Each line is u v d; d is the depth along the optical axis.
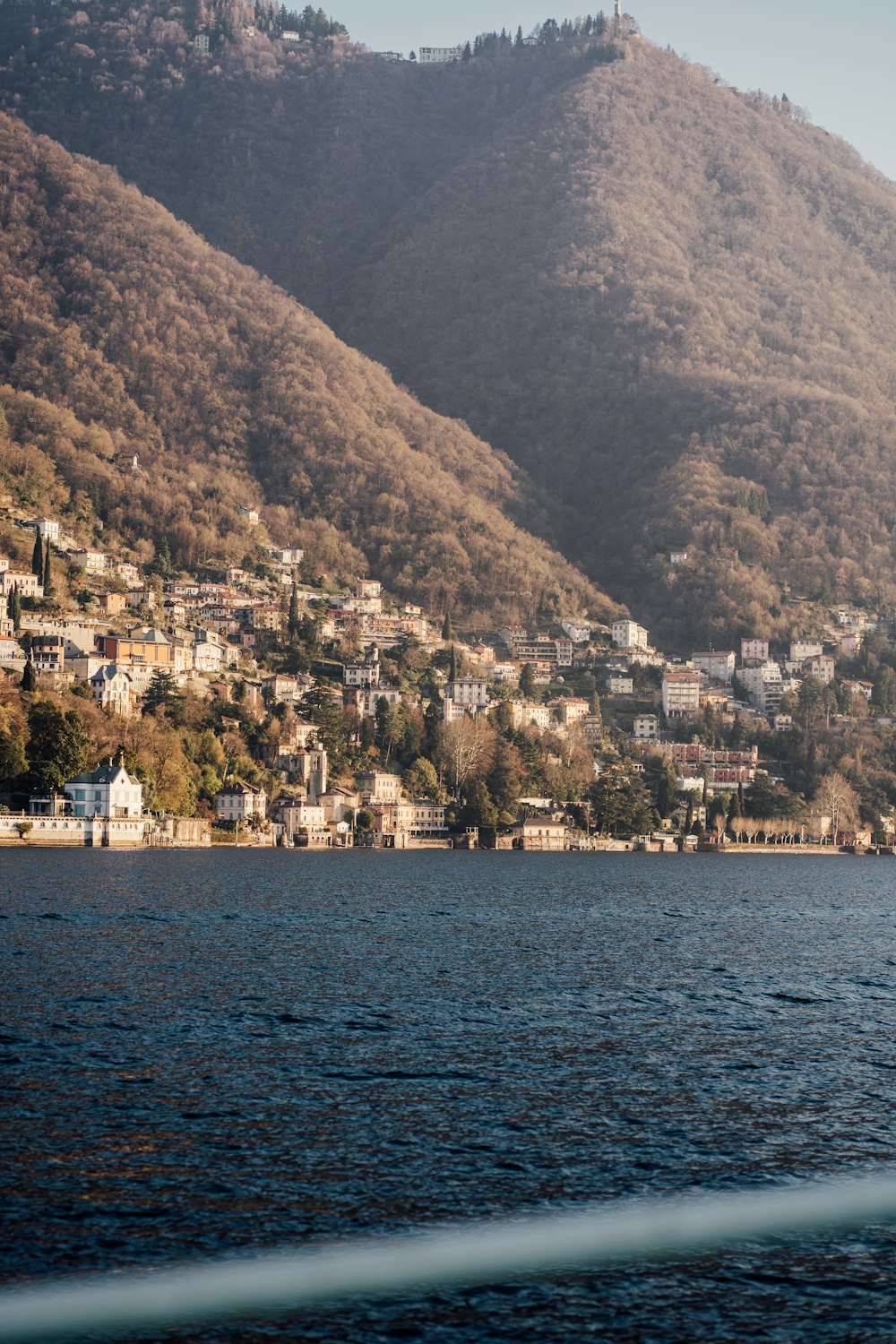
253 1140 81.88
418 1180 76.31
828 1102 92.56
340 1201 73.25
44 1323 60.19
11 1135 81.00
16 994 121.38
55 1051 100.12
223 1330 60.31
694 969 154.38
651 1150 81.94
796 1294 64.56
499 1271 66.12
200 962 144.88
